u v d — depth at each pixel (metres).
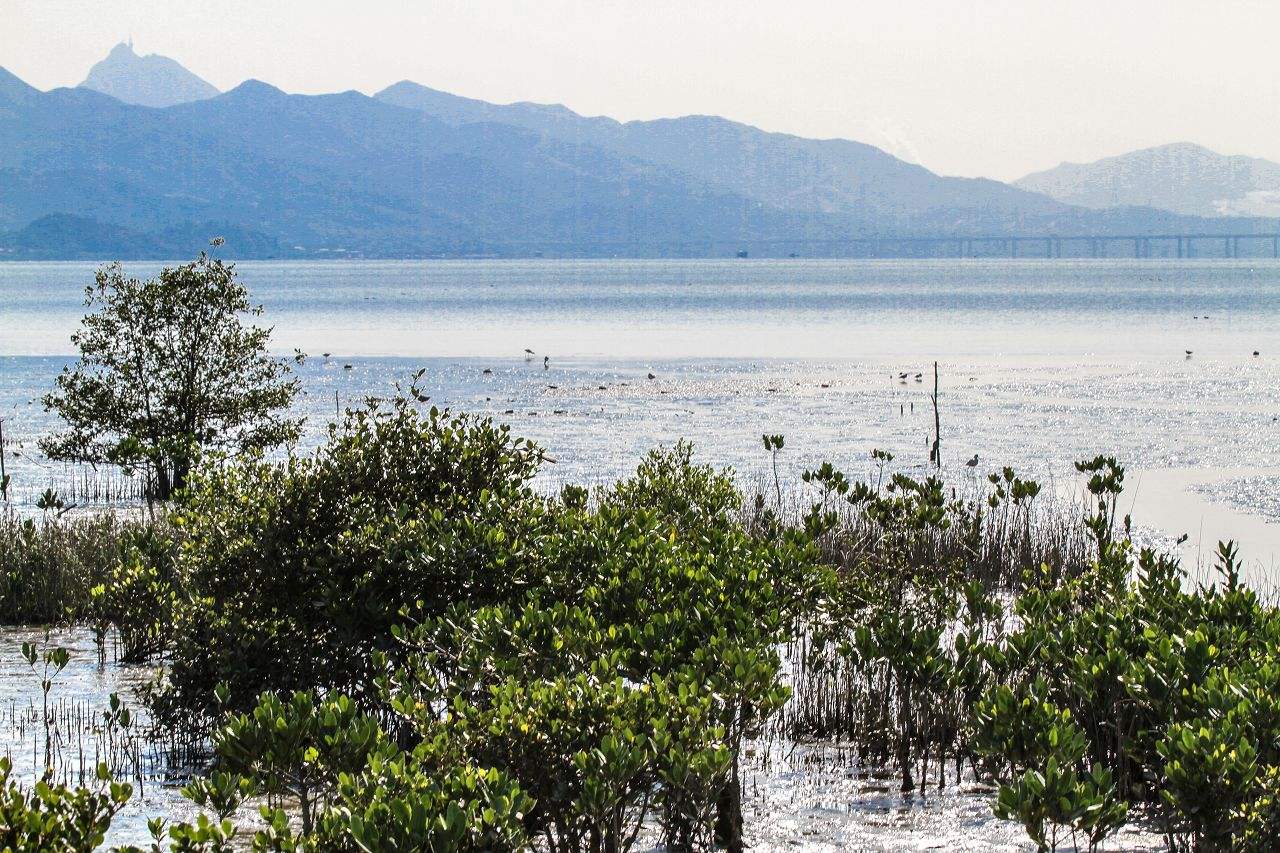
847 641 40.12
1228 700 30.19
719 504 55.53
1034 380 160.38
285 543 39.50
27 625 54.34
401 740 36.94
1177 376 164.00
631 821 31.94
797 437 111.75
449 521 39.75
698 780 27.62
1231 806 27.17
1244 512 80.19
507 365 183.25
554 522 42.97
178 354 85.94
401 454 42.72
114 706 37.84
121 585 47.03
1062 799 26.05
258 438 84.62
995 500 64.31
